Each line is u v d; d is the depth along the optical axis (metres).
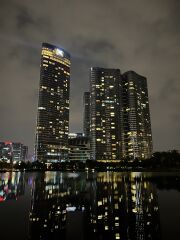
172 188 58.53
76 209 32.19
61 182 86.12
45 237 19.86
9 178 115.00
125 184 73.19
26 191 55.06
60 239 19.36
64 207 33.62
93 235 20.45
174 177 112.00
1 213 29.25
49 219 26.16
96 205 35.31
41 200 40.44
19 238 19.48
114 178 109.00
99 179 102.81
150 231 21.38
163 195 45.53
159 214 28.44
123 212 30.00
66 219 26.33
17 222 24.69
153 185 68.06
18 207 33.47
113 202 38.00
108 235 20.42
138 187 62.44
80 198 42.75
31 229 22.09
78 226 23.25
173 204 35.25
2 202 38.19
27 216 27.56
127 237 19.69
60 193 50.66
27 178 116.06
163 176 122.31
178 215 27.77
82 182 85.12
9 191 55.12
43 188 62.56
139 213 29.27
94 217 27.28
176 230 21.52
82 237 19.86
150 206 33.97
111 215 28.28
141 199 40.78
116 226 23.22
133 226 23.17
